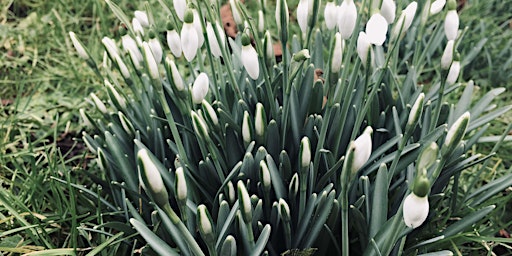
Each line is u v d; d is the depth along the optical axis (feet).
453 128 0.70
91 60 1.00
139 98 1.02
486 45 1.76
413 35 1.68
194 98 0.85
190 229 0.90
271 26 1.92
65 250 0.97
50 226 1.13
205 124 0.91
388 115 1.05
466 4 1.93
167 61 0.88
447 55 0.87
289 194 0.91
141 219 0.93
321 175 0.98
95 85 1.62
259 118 0.87
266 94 1.02
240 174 0.92
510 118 1.55
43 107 1.59
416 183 0.61
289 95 0.91
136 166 1.04
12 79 1.74
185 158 0.94
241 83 1.09
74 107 1.57
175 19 0.99
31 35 1.89
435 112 0.97
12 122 1.43
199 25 0.92
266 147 0.96
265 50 0.90
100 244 1.03
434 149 0.62
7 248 1.00
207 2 0.90
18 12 2.09
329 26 0.92
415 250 0.96
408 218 0.64
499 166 1.39
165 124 1.06
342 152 1.01
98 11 1.98
